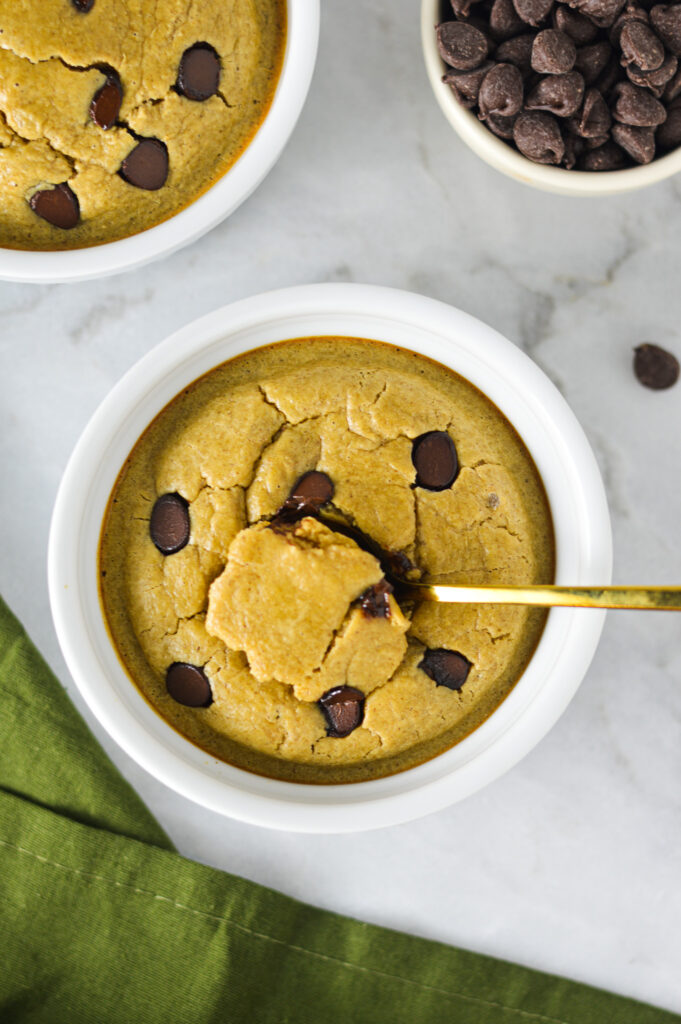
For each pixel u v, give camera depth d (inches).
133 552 17.2
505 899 18.9
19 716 18.4
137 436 17.3
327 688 16.9
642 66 17.1
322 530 16.9
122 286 18.6
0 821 18.5
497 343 17.1
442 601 16.8
